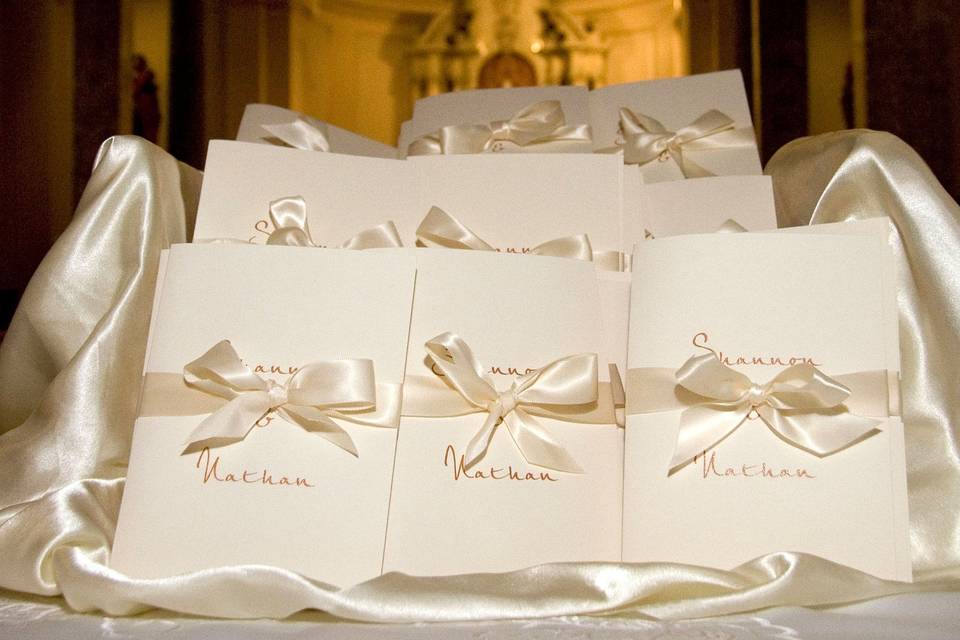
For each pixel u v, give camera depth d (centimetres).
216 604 81
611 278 105
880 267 97
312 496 87
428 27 664
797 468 90
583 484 93
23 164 421
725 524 89
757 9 462
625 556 90
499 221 111
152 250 112
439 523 89
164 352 93
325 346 93
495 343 96
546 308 98
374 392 89
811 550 88
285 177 112
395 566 87
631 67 637
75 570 84
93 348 106
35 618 82
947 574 93
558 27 650
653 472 92
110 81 467
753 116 459
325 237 110
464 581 83
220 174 110
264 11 595
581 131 134
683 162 136
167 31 509
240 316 94
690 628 78
